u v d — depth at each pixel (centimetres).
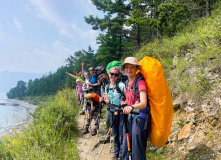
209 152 261
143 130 246
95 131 560
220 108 291
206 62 434
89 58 5325
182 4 934
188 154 290
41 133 448
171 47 697
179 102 405
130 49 2008
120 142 343
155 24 996
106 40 2231
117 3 1775
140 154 248
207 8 792
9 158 377
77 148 459
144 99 237
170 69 590
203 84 369
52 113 571
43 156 355
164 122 238
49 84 9625
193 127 329
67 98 1034
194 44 563
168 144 347
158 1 1252
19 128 493
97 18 1845
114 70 345
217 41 480
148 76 250
